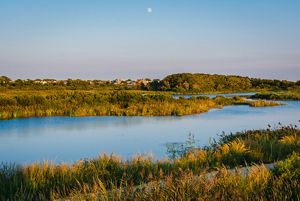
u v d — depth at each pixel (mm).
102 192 6453
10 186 7684
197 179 6469
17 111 31328
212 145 14016
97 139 19672
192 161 10062
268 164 10156
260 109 41156
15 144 18375
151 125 25469
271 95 67438
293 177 6906
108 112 33031
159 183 6637
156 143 18156
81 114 32250
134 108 34562
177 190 5836
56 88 90562
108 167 9633
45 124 25953
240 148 11188
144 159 10383
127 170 9164
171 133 21734
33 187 7895
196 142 18297
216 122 27562
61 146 17844
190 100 46250
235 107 44469
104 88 102750
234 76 141875
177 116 32219
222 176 6629
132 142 18641
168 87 115688
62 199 7086
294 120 29422
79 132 22219
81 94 42656
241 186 6207
